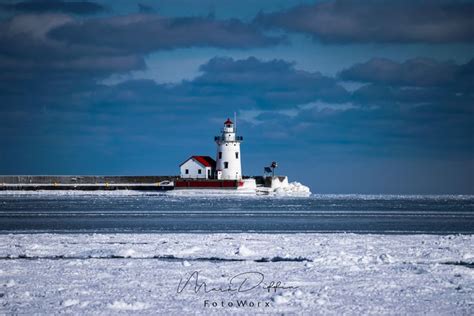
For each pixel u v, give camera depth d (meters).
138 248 58.09
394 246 59.44
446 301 36.81
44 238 67.06
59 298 37.38
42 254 54.81
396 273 44.72
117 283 41.44
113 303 35.62
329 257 51.53
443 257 52.44
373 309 35.12
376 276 43.66
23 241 64.25
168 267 47.34
